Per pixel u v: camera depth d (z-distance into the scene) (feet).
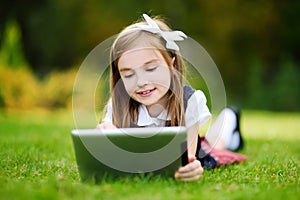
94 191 8.09
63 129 21.57
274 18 55.01
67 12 54.19
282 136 20.81
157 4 52.49
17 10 54.03
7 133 19.72
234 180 9.71
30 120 28.27
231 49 56.03
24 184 8.72
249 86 50.78
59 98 39.27
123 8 53.26
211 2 53.62
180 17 52.70
